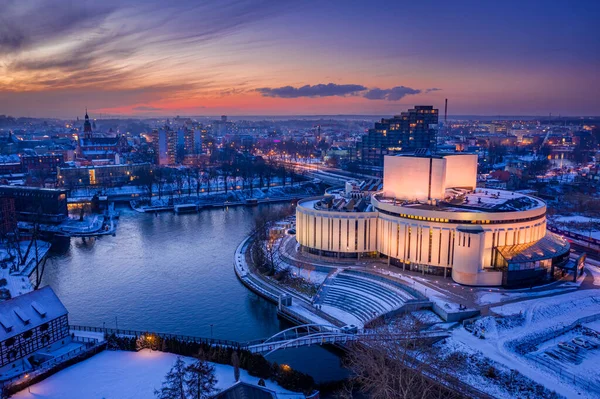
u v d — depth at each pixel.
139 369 109.69
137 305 154.38
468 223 152.75
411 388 90.19
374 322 125.62
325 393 103.75
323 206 192.38
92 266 195.38
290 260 184.00
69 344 121.88
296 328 125.19
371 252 180.38
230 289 168.12
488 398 94.31
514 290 144.25
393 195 186.38
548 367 104.12
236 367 103.06
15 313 112.12
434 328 122.50
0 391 98.69
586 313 129.25
